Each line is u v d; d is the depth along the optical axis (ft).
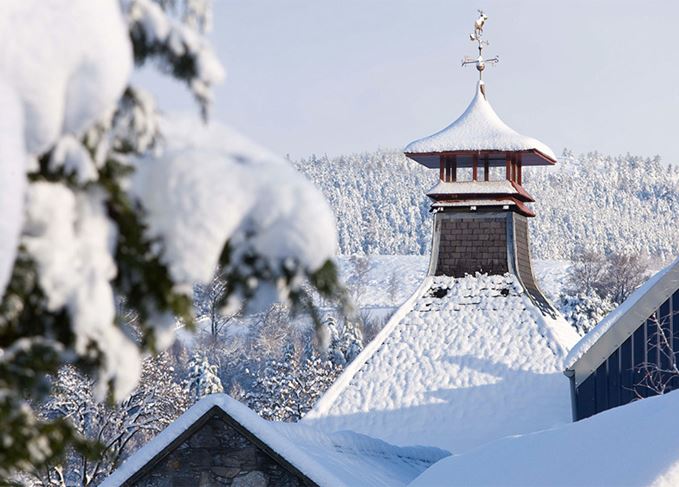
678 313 73.77
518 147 111.24
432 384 98.99
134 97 14.62
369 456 71.56
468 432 93.66
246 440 57.52
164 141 15.10
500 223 110.32
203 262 14.19
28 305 13.84
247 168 14.75
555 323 107.65
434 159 116.57
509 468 35.06
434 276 110.52
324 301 15.70
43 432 14.01
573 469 31.86
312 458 57.16
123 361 14.07
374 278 491.31
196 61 14.94
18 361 13.66
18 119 11.89
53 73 12.66
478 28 116.78
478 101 116.78
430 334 104.53
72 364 14.51
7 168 11.54
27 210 13.46
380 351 103.60
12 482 14.15
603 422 34.19
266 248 14.69
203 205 14.28
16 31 12.51
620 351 75.51
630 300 76.18
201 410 57.57
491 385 97.86
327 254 14.74
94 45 12.96
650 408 33.35
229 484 57.26
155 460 57.72
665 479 28.48
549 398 95.45
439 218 111.34
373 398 98.78
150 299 15.01
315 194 14.80
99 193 14.24
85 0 13.03
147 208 14.43
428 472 39.75
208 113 15.19
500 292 107.65
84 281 13.70
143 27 14.80
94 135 14.24
